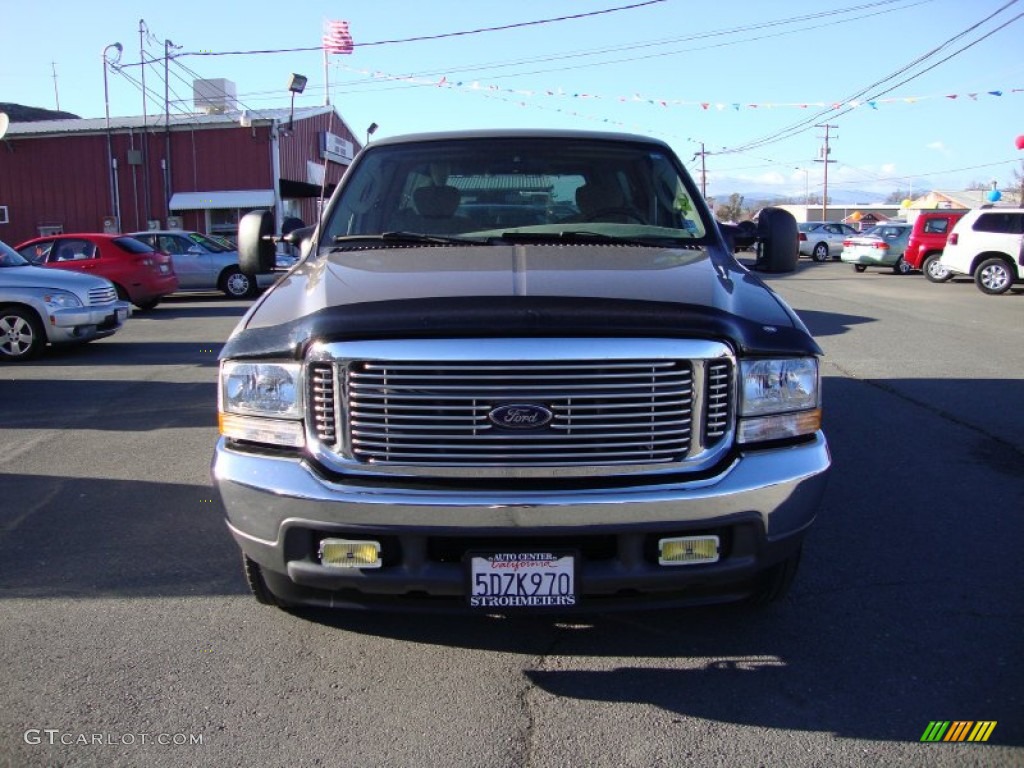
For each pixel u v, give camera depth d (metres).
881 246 24.55
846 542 4.22
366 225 4.02
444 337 2.62
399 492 2.63
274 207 26.59
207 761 2.55
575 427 2.64
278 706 2.84
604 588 2.70
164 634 3.31
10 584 3.76
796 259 4.30
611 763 2.54
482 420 2.63
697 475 2.71
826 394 7.50
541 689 2.95
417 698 2.89
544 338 2.62
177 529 4.42
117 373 8.98
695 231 3.98
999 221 17.36
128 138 26.84
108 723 2.74
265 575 3.08
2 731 2.69
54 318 9.80
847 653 3.17
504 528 2.61
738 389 2.78
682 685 2.96
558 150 4.27
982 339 10.70
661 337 2.66
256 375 2.83
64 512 4.68
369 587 2.73
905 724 2.72
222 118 27.11
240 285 18.25
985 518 4.54
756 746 2.61
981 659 3.12
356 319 2.67
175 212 27.12
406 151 4.32
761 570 2.88
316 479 2.70
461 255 3.40
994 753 2.58
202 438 6.25
